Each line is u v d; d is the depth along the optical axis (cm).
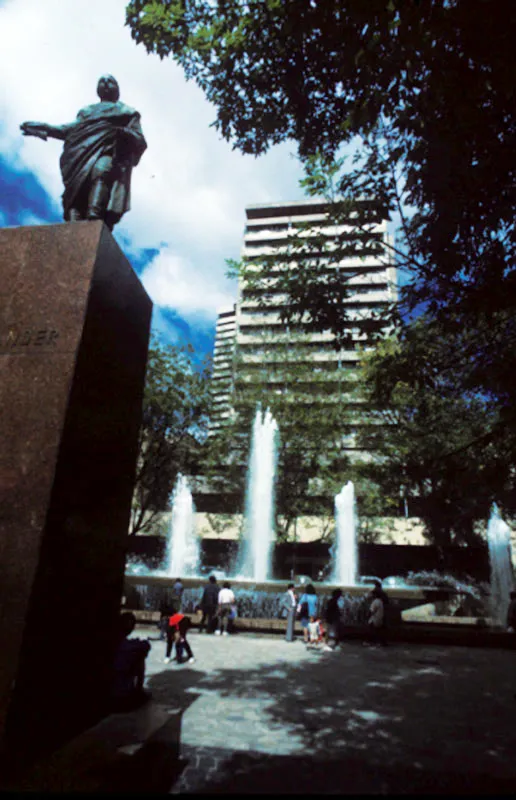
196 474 3175
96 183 476
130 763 295
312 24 411
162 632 1097
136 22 644
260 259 769
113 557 396
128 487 428
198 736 449
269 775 365
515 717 545
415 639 1128
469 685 705
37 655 293
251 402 2952
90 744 312
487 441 534
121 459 418
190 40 638
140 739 328
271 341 3216
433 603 1878
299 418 2855
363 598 1416
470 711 568
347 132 712
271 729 479
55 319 365
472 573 3083
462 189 565
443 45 402
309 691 645
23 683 278
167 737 350
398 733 480
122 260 442
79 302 368
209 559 3594
